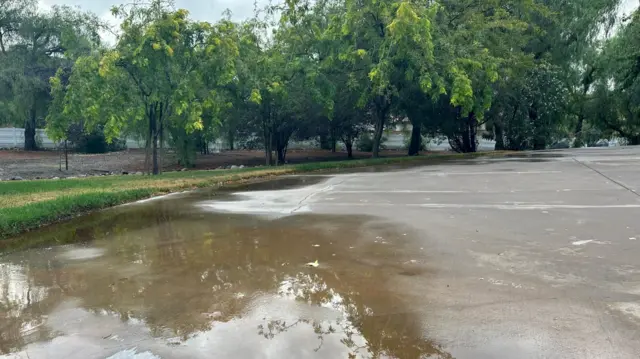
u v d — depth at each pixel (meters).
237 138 26.61
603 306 3.20
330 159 27.66
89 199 8.35
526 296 3.42
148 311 3.43
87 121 15.31
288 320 3.21
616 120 30.47
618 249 4.48
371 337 2.91
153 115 15.91
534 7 23.25
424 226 5.84
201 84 15.29
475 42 18.48
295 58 18.38
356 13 17.86
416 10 17.23
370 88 19.41
